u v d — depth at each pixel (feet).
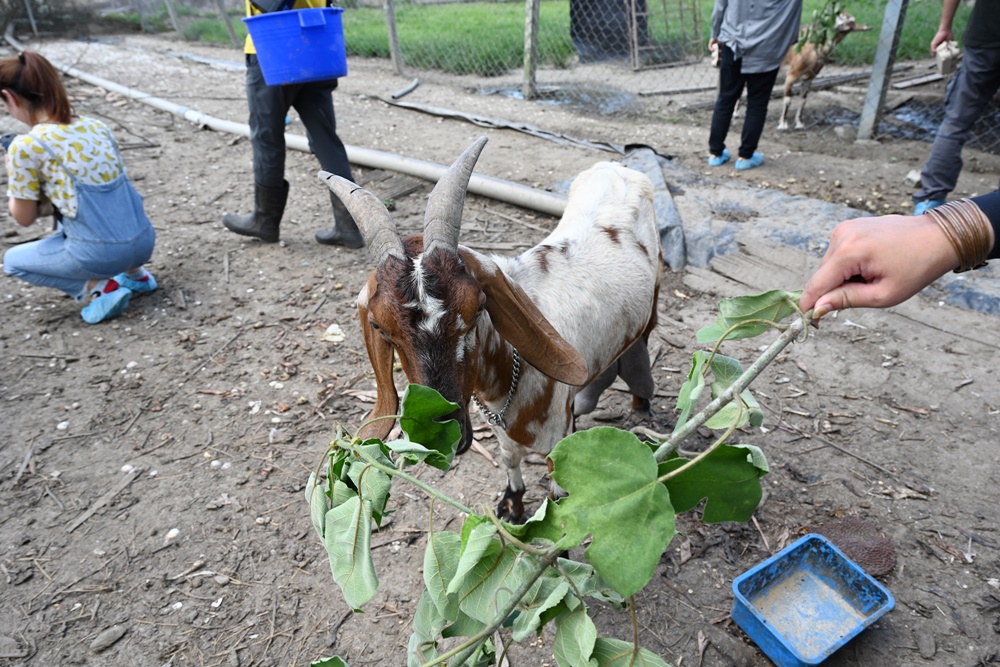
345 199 7.35
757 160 21.98
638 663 4.12
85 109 28.53
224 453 11.73
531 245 17.76
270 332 14.92
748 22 19.53
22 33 47.80
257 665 8.48
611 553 3.55
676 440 4.19
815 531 9.89
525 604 4.32
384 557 9.89
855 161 22.20
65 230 14.61
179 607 9.19
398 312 6.60
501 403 8.38
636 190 11.07
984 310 14.40
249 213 19.94
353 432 12.03
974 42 15.43
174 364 13.97
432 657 4.71
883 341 13.84
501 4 48.01
